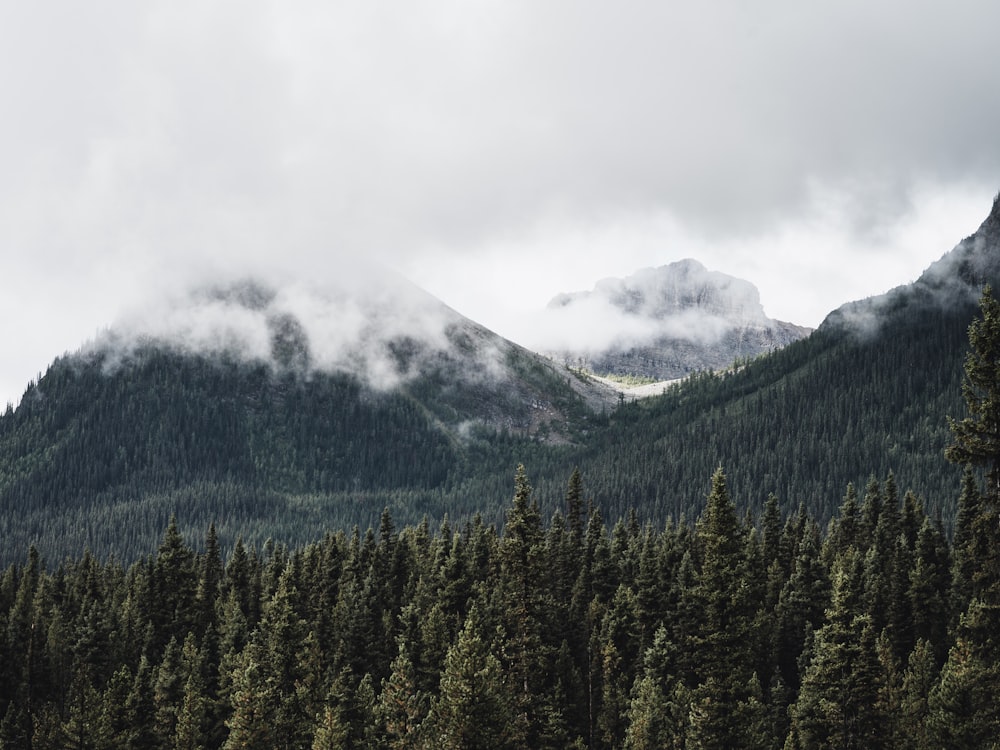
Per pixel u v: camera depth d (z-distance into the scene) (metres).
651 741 65.44
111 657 96.38
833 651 53.94
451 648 56.34
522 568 70.44
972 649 33.47
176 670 86.62
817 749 55.38
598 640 83.69
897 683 68.12
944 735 51.16
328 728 64.25
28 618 95.62
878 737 53.28
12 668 86.06
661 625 79.44
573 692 79.00
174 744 79.19
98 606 100.12
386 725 67.88
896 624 82.19
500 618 78.69
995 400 30.80
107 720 75.12
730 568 55.56
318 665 81.62
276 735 68.12
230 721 65.94
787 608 87.81
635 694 74.06
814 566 89.81
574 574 102.00
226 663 83.44
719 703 52.06
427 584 96.75
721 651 53.91
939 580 88.25
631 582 99.19
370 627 91.25
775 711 72.25
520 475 72.06
